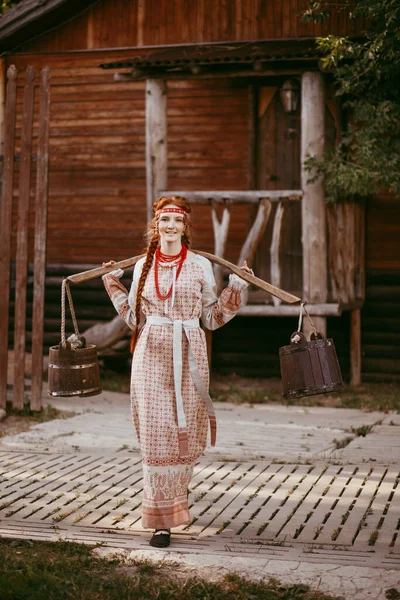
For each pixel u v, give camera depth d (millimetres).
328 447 7105
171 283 4535
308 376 4605
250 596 3781
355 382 10875
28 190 8586
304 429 7992
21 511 5078
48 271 12227
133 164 11977
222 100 11695
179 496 4492
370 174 9336
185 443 4426
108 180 12078
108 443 7238
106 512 5066
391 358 11109
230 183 11695
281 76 11500
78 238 12211
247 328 11555
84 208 12172
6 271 8609
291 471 6195
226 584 3904
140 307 4656
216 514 5035
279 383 11094
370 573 4035
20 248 8594
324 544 4480
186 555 4297
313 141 9766
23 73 12320
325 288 9875
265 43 10477
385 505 5242
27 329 12297
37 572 3973
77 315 12039
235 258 11711
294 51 9609
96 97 12070
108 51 11906
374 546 4457
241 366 11633
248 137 11617
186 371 4512
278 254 9977
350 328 10930
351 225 10555
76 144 12172
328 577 3986
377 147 9438
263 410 9180
